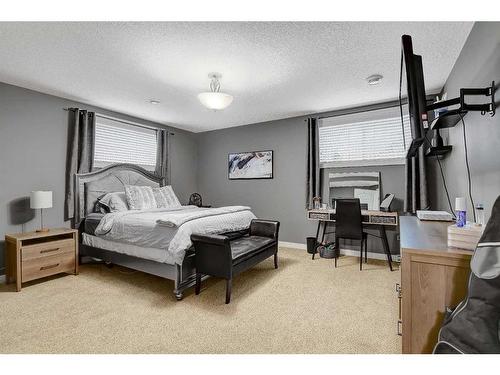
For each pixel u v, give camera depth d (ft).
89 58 7.93
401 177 12.28
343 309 7.34
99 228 10.31
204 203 18.66
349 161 13.39
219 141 17.98
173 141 17.22
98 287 9.02
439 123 7.23
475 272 3.00
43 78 9.41
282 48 7.40
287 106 12.87
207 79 9.55
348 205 10.90
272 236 10.86
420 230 5.75
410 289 4.06
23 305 7.60
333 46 7.30
